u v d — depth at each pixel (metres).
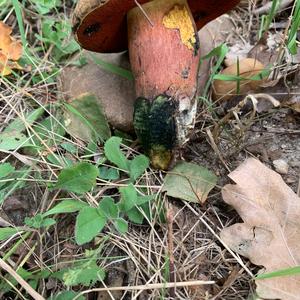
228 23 0.25
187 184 0.19
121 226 0.17
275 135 0.21
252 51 0.23
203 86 0.22
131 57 0.20
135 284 0.17
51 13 0.26
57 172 0.19
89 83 0.22
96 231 0.16
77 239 0.16
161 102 0.18
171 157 0.19
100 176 0.19
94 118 0.20
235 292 0.16
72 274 0.16
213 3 0.20
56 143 0.20
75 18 0.19
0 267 0.17
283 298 0.15
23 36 0.22
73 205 0.17
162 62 0.19
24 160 0.19
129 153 0.20
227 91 0.21
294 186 0.19
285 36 0.22
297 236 0.17
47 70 0.23
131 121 0.20
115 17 0.19
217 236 0.18
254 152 0.20
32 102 0.22
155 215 0.18
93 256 0.16
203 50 0.23
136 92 0.19
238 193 0.18
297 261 0.16
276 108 0.21
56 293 0.17
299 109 0.21
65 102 0.21
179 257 0.17
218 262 0.17
